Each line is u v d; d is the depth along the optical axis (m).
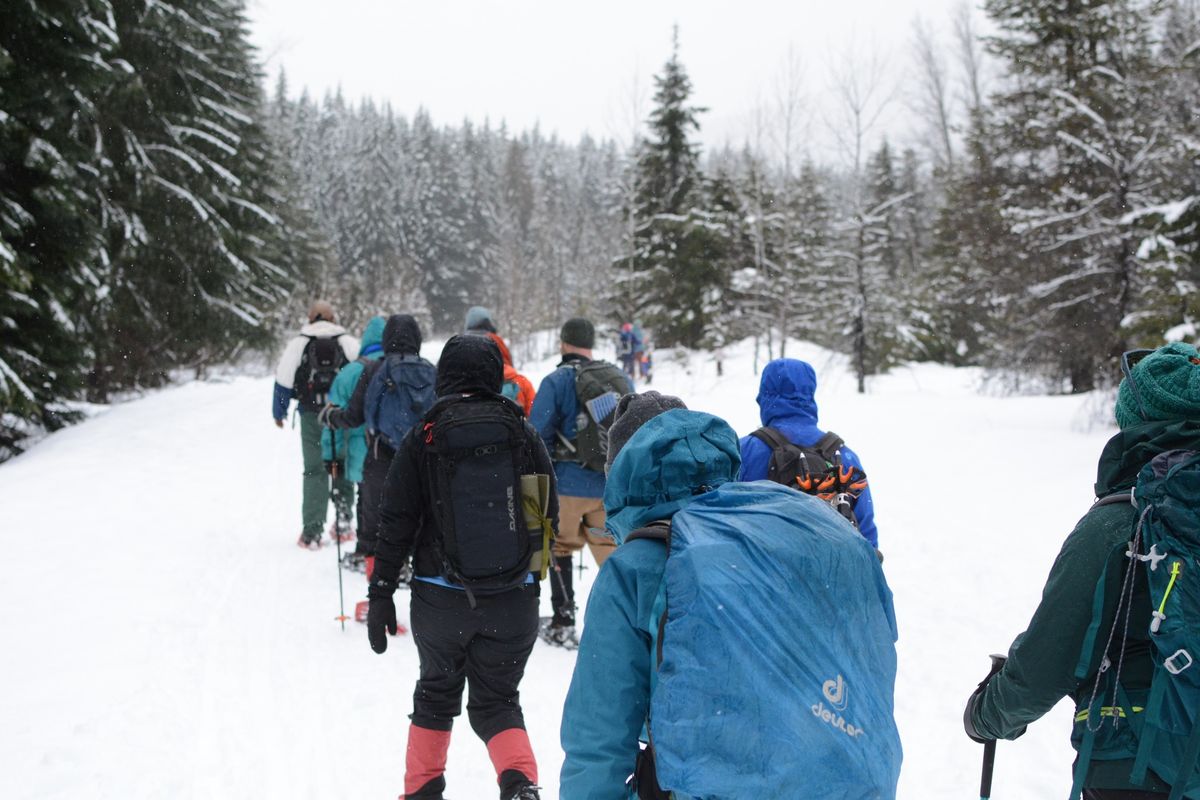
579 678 1.92
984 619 5.73
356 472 6.58
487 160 110.75
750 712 1.59
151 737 4.04
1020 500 8.55
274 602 6.12
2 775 3.64
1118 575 1.83
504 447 3.28
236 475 10.39
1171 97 13.55
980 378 23.67
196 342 18.14
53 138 11.16
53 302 11.18
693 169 33.31
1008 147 19.20
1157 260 10.98
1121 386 2.08
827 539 1.83
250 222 19.48
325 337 7.48
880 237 23.25
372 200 82.62
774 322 26.70
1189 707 1.71
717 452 2.08
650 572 1.87
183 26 16.12
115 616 5.55
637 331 24.92
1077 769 1.87
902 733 4.25
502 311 61.34
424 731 3.36
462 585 3.17
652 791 1.88
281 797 3.59
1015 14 19.28
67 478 9.29
